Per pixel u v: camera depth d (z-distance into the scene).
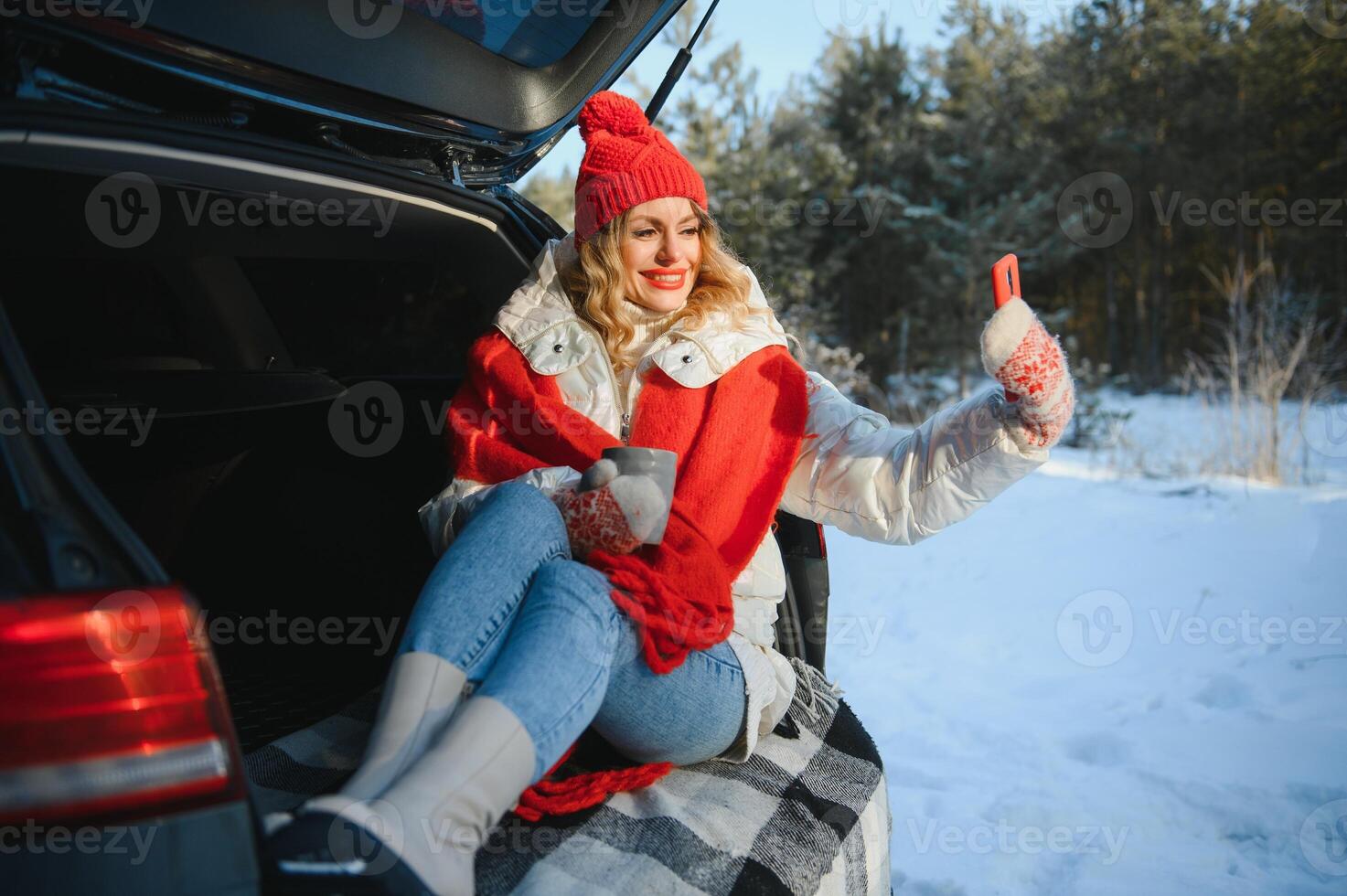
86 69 1.26
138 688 0.83
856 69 13.95
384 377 2.10
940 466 1.43
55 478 0.87
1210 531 4.92
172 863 0.83
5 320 0.92
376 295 3.11
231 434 1.99
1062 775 2.50
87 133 1.14
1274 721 2.71
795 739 1.54
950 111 14.45
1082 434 8.38
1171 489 6.15
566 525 1.33
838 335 13.36
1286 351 7.75
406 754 1.08
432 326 3.32
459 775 1.03
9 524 0.84
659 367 1.58
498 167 1.96
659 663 1.27
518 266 1.87
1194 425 8.94
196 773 0.84
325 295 2.95
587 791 1.30
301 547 1.99
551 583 1.21
